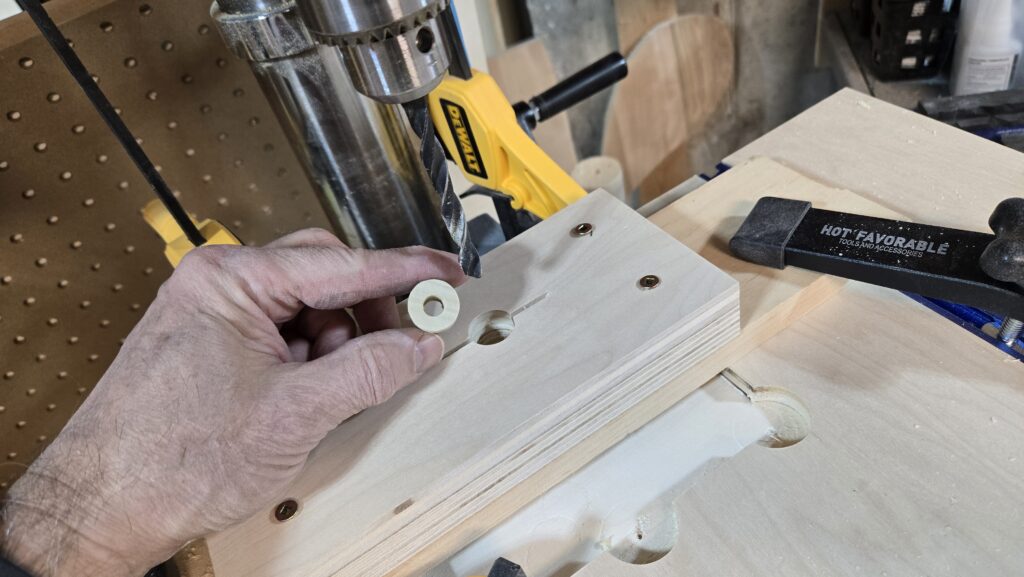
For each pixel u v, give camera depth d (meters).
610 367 0.50
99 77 0.72
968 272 0.51
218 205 0.87
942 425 0.50
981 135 0.83
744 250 0.60
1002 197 0.64
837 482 0.49
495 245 0.91
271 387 0.48
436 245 0.77
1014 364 0.52
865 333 0.58
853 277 0.57
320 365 0.49
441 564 0.53
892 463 0.49
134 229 0.81
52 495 0.43
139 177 0.79
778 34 1.28
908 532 0.45
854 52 1.18
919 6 1.00
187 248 0.67
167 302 0.53
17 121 0.69
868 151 0.72
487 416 0.50
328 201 0.70
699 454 0.55
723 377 0.59
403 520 0.47
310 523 0.47
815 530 0.47
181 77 0.77
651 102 1.26
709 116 1.35
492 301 0.57
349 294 0.57
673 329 0.52
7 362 0.78
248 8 0.54
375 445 0.50
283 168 0.90
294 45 0.56
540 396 0.50
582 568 0.48
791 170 0.69
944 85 1.07
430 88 0.42
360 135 0.64
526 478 0.52
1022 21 0.91
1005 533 0.44
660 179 1.40
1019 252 0.46
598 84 0.81
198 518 0.45
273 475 0.47
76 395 0.85
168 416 0.46
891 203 0.66
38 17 0.52
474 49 1.06
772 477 0.50
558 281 0.57
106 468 0.44
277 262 0.55
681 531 0.48
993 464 0.47
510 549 0.53
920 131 0.73
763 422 0.56
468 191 0.87
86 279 0.80
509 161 0.76
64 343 0.82
